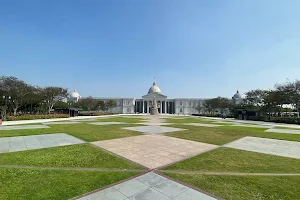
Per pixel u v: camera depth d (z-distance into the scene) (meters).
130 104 119.31
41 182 6.05
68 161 8.46
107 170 7.35
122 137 15.16
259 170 7.66
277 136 17.44
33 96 43.81
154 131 19.41
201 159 9.13
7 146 11.41
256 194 5.46
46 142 12.78
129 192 5.47
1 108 42.84
